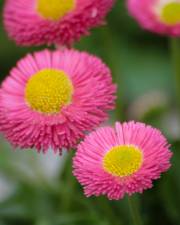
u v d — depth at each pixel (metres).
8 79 0.29
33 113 0.28
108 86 0.28
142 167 0.25
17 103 0.28
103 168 0.26
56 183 0.37
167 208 0.35
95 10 0.30
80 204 0.36
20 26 0.31
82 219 0.34
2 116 0.28
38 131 0.27
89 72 0.28
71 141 0.27
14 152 0.42
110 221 0.34
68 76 0.28
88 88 0.28
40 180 0.38
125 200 0.36
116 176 0.25
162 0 0.35
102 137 0.26
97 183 0.25
